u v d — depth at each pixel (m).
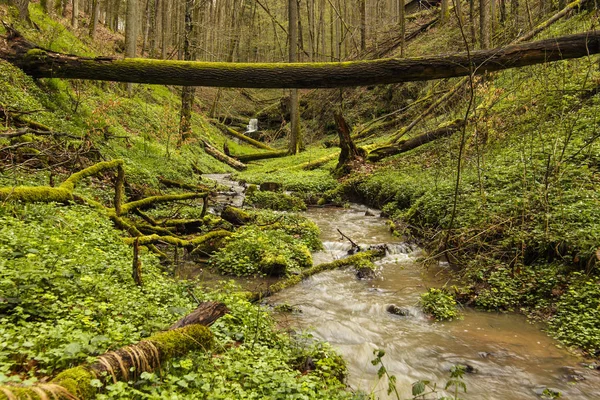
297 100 31.89
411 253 10.55
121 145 16.28
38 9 23.70
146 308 4.50
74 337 3.23
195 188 16.11
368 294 8.01
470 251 8.92
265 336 4.96
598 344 5.57
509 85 15.40
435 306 7.12
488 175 11.27
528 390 4.86
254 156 32.16
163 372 3.15
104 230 7.26
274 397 3.29
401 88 32.25
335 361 4.93
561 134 11.43
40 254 4.92
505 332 6.35
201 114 40.28
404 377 5.10
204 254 9.82
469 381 5.04
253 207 15.91
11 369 2.98
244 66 11.08
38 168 10.02
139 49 44.09
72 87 17.67
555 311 6.64
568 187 9.00
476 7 27.72
